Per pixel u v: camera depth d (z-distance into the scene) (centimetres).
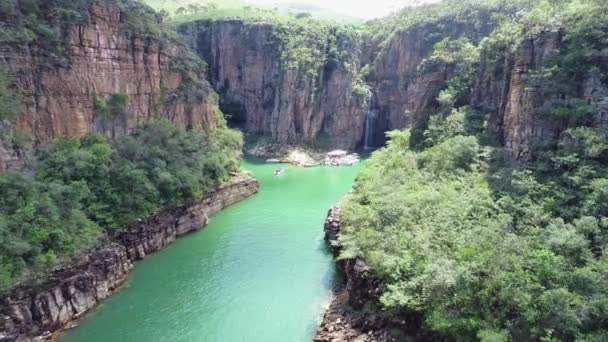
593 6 4331
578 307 2602
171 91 7225
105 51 5762
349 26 14650
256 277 4706
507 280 2825
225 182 7238
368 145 13350
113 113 5894
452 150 4972
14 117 4531
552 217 3447
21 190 4062
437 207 4156
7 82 4475
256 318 3944
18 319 3416
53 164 4722
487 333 2638
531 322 2639
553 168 3872
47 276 3712
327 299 4266
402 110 13050
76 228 4281
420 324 3130
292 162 11062
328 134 12625
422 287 3158
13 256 3559
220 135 8300
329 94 12662
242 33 13375
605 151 3566
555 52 4319
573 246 2978
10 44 4572
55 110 5062
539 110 4197
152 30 6669
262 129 12950
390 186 5109
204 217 6203
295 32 13025
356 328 3544
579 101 3931
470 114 5588
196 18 14325
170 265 4966
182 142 6756
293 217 6669
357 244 4181
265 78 12988
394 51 13412
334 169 10475
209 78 14075
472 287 2934
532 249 3073
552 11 4756
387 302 3173
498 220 3597
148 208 5319
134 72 6312
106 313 3981
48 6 5097
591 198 3334
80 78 5381
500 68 5319
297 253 5306
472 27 12231
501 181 4156
